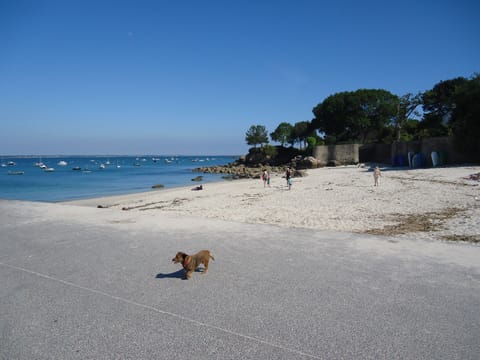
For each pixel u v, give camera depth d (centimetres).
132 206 2023
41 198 2989
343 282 554
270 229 967
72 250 781
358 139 7175
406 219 1192
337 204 1617
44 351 375
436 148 3772
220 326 422
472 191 1827
